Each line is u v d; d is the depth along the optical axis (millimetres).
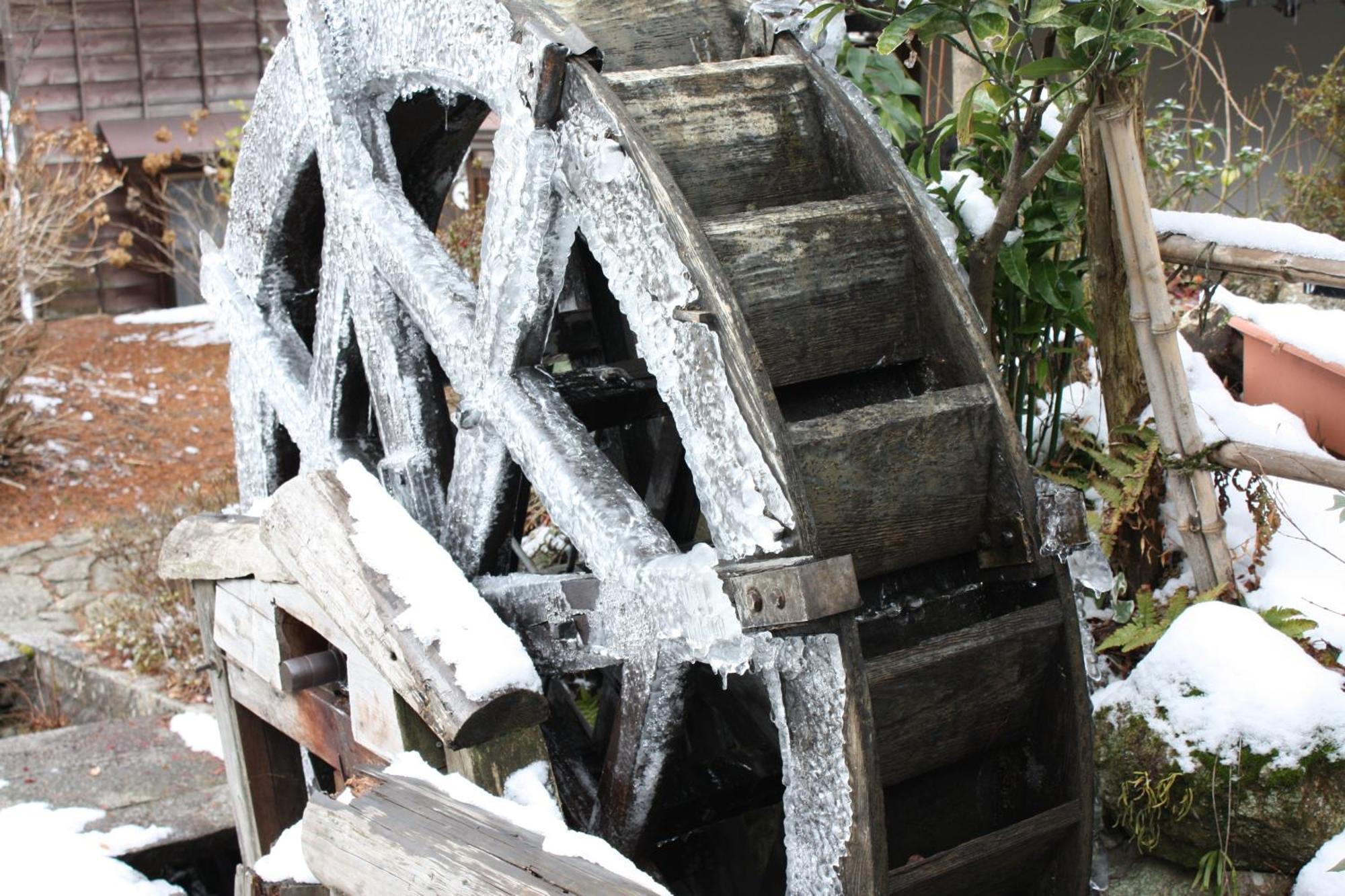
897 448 2572
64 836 3994
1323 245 3164
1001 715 2732
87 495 8070
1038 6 2844
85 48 11844
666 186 2508
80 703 6008
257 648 3318
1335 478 3029
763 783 3113
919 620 2752
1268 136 6598
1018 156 3201
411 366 3186
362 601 2701
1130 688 3150
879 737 2600
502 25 2732
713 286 2428
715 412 2459
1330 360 3459
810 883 2521
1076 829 2699
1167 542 3539
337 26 3223
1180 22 3424
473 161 7332
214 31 12203
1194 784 2955
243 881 2943
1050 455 3865
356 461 2980
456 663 2572
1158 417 3289
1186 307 4992
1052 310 3617
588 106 2631
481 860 2201
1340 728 2863
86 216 11141
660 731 2678
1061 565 2660
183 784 4406
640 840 2898
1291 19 6500
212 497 6910
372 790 2551
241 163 3797
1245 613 3084
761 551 2387
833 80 3025
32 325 8742
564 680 4301
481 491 2961
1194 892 3031
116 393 9664
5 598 6773
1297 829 2846
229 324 3920
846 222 2746
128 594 6480
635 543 2564
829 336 2738
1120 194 3217
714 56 3203
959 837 2865
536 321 2803
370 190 3193
